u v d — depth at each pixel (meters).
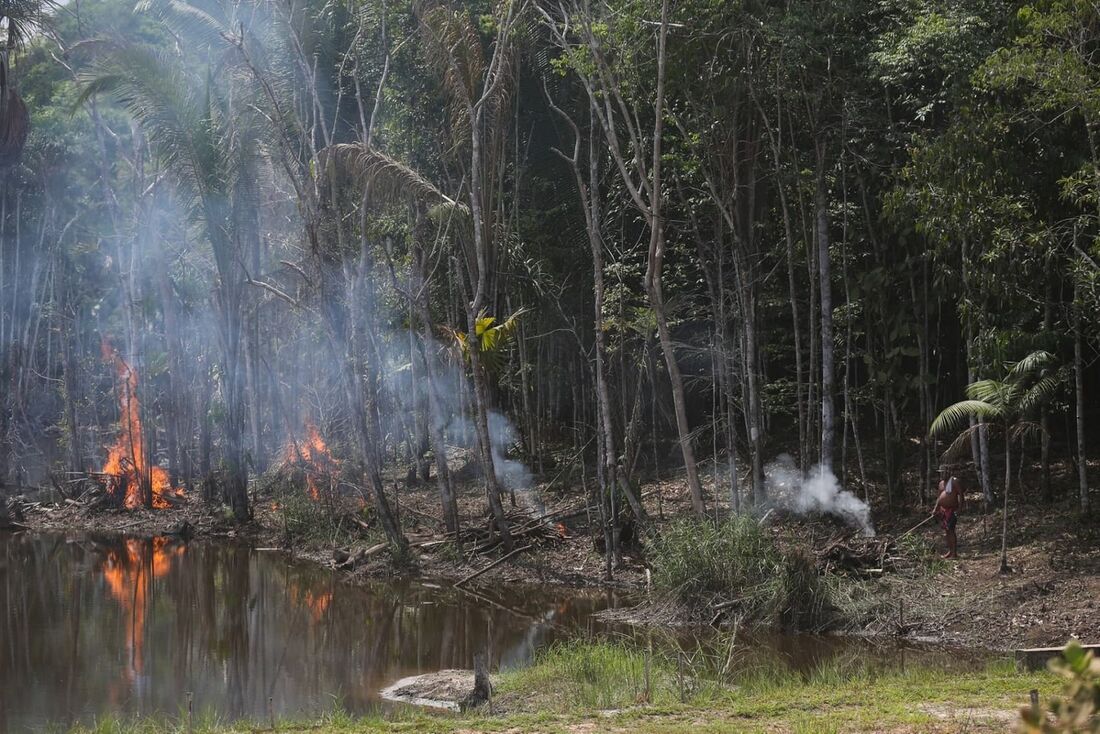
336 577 24.30
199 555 27.72
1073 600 17.12
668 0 21.16
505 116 25.84
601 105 26.38
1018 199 19.14
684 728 10.20
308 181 26.52
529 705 12.83
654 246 21.36
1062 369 20.31
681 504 27.03
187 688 14.82
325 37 27.80
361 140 28.14
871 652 16.02
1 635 18.47
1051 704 3.70
